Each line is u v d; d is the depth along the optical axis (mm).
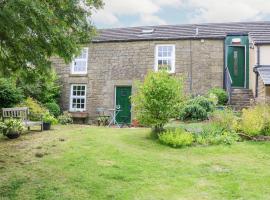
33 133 13211
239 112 15648
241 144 11680
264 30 20562
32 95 19719
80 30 9461
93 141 11664
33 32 7664
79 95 21656
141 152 10617
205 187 8086
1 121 13023
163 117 12414
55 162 9508
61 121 18234
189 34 20656
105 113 20828
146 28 22547
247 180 8484
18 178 8383
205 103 15836
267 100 14266
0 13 6582
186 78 19859
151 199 7434
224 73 19656
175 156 10383
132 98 12883
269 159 10141
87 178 8453
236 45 20219
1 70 8883
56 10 8500
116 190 7852
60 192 7727
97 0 9664
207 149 11148
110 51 21250
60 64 21938
